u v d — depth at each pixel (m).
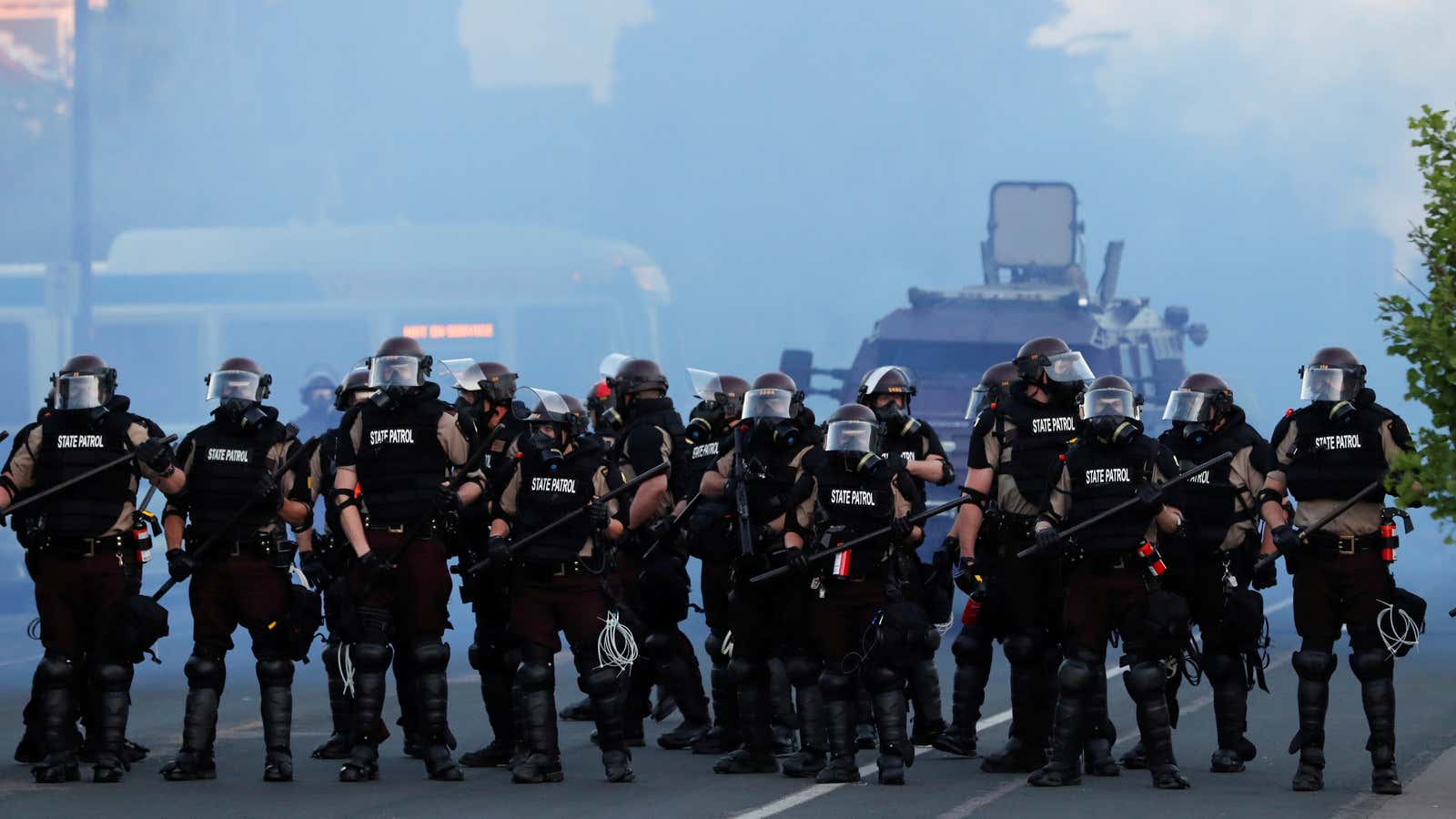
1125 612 29.56
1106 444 29.33
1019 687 31.36
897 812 27.67
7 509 30.05
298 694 43.38
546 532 30.12
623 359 37.50
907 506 30.30
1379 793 29.00
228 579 30.27
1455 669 47.41
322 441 32.09
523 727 31.70
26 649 55.62
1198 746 34.56
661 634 34.84
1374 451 28.83
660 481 33.66
